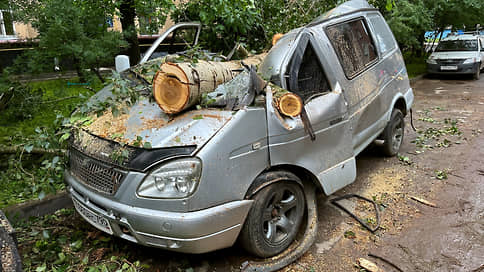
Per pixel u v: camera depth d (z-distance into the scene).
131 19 6.70
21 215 3.56
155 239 2.51
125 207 2.54
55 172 3.31
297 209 3.13
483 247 3.19
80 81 5.72
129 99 3.22
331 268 2.94
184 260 3.01
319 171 3.22
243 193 2.67
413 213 3.79
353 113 3.74
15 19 5.17
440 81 13.48
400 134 5.37
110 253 3.12
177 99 2.73
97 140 2.86
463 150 5.68
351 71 3.84
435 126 7.16
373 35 4.54
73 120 3.22
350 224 3.58
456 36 15.04
